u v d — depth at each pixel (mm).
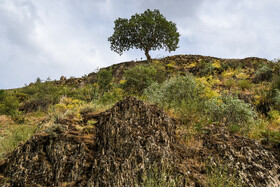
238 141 4000
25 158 3611
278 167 3486
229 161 3516
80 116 4871
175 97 6512
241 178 3213
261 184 3176
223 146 3818
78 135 4043
